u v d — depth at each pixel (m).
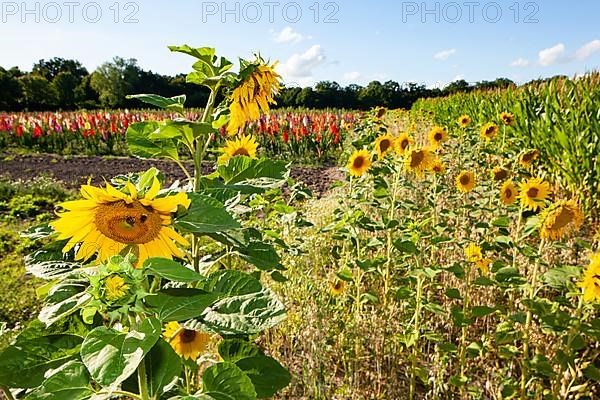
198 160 1.66
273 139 14.52
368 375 3.02
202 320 1.24
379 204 3.78
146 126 1.67
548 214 2.73
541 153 6.94
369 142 5.96
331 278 3.81
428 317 3.47
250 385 1.21
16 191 8.77
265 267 1.69
